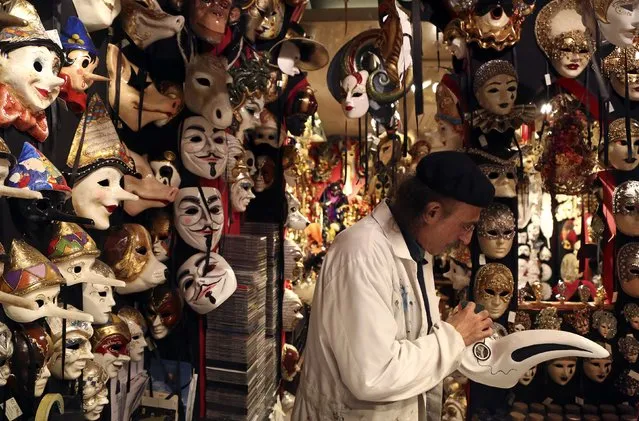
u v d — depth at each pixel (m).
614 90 2.59
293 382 4.09
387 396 1.29
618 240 2.81
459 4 2.42
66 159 1.58
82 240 1.46
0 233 1.29
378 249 1.41
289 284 4.32
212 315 2.58
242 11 2.48
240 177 2.95
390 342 1.32
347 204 5.57
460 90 2.56
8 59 1.20
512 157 2.54
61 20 1.52
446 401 2.66
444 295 3.37
